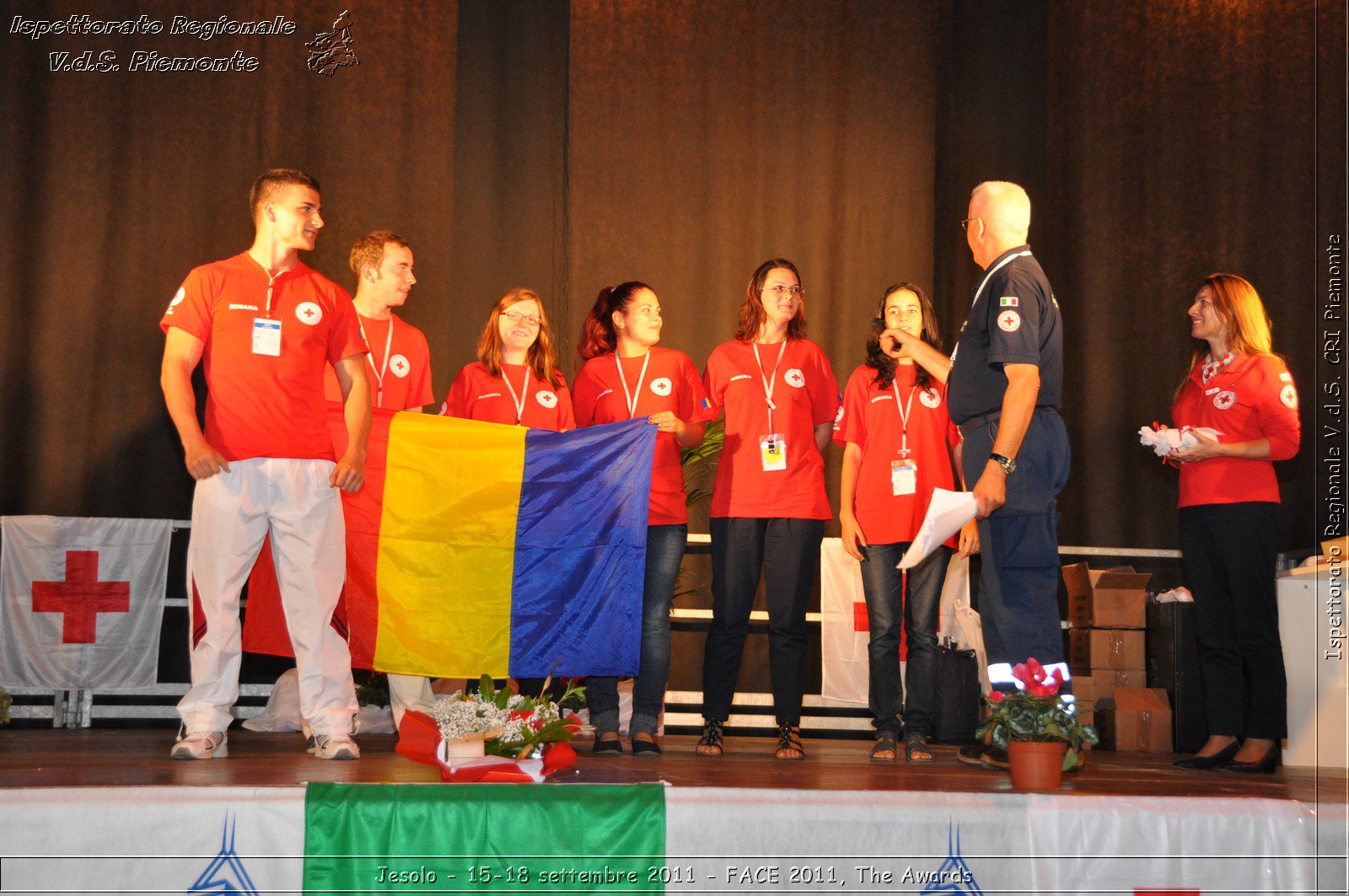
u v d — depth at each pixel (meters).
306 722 3.41
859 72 5.88
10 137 5.32
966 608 5.12
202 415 5.37
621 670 3.87
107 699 5.17
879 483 4.13
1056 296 5.87
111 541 4.96
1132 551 5.55
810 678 5.48
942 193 5.87
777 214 5.77
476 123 5.71
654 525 4.00
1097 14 5.99
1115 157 5.93
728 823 2.55
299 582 3.42
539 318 4.36
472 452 3.98
